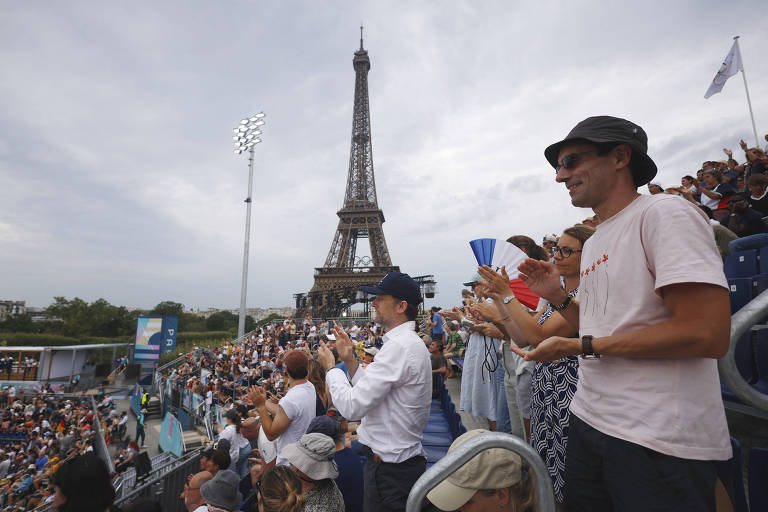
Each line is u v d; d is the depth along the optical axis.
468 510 1.80
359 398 2.69
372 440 2.76
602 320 1.53
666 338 1.24
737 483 1.82
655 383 1.33
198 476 5.67
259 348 31.02
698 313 1.20
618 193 1.59
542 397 2.69
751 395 1.50
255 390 4.43
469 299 5.57
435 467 1.33
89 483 2.95
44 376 44.84
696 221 1.30
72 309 84.25
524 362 3.71
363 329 33.03
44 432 26.92
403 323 2.94
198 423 21.28
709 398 1.31
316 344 30.19
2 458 23.12
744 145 9.66
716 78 16.61
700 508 1.22
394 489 2.63
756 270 5.18
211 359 32.28
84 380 42.38
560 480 2.36
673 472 1.26
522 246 3.91
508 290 2.38
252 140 36.16
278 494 2.91
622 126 1.56
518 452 1.33
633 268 1.44
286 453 3.18
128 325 87.06
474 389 5.32
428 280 33.28
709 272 1.21
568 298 2.12
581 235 2.73
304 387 4.66
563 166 1.68
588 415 1.54
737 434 2.93
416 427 2.74
